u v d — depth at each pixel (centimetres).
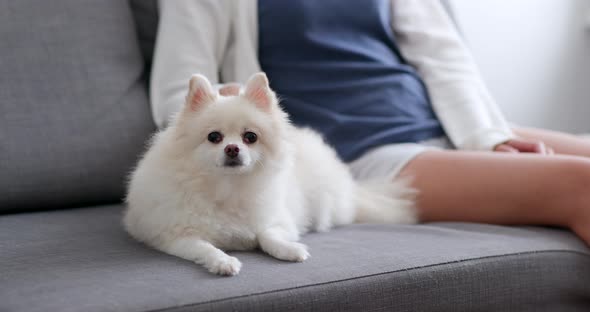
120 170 155
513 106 271
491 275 113
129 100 160
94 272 98
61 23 155
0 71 145
